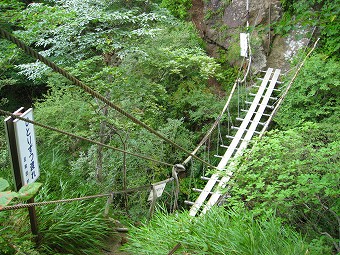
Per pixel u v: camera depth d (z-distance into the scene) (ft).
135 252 12.45
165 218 13.87
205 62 30.01
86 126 24.62
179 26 38.29
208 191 23.63
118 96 23.29
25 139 10.32
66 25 21.91
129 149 22.91
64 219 12.85
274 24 15.93
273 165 16.92
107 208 12.64
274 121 31.37
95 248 13.00
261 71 37.55
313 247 12.30
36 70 22.33
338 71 30.78
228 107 31.01
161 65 27.04
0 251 10.25
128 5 24.82
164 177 26.84
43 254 11.61
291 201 15.03
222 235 11.94
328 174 14.98
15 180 10.18
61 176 17.54
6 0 17.60
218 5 42.57
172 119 29.84
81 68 21.83
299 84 31.22
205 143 30.81
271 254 10.98
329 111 30.55
